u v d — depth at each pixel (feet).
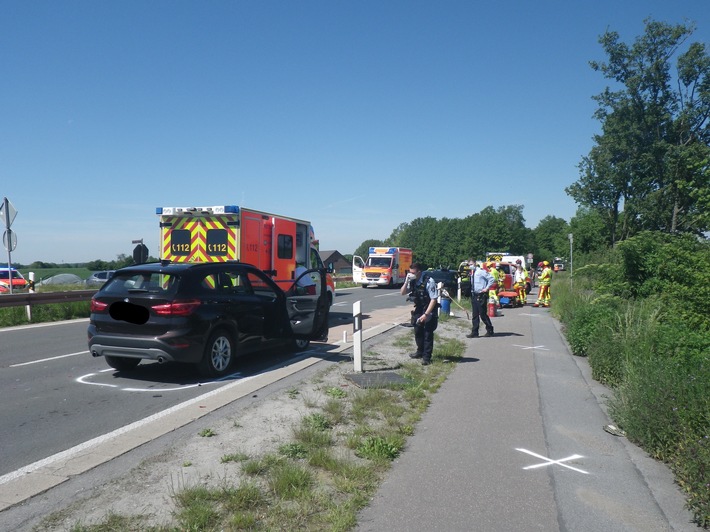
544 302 73.46
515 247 253.24
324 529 12.33
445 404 23.02
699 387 17.43
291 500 13.65
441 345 37.58
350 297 93.76
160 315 25.25
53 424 19.94
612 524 13.04
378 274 124.88
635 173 112.68
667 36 109.09
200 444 17.52
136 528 12.16
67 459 16.24
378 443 17.19
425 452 17.42
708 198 32.07
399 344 38.32
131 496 13.78
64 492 14.01
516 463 16.62
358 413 20.70
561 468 16.31
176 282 26.11
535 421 20.72
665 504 14.15
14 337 42.16
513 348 37.50
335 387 25.29
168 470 15.42
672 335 25.72
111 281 27.12
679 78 111.45
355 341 28.53
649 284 37.45
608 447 18.13
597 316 34.83
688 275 34.37
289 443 17.60
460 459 16.85
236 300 28.48
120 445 17.29
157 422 19.65
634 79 109.40
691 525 13.08
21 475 15.06
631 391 19.76
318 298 32.45
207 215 41.78
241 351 29.01
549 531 12.65
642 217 111.34
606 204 118.11
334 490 14.35
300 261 51.75
